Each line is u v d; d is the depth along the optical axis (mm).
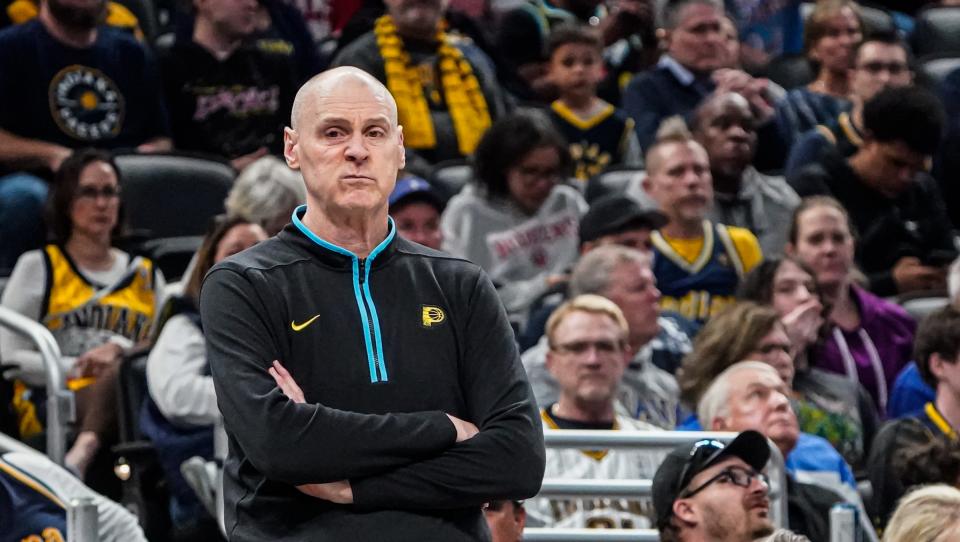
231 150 23344
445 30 24672
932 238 23281
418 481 8195
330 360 8336
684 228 19938
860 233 22812
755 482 12531
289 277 8461
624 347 15367
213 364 8320
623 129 24266
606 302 15398
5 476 13602
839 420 17609
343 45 23781
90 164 18969
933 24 30125
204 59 23297
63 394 16328
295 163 8695
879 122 22672
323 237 8570
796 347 17781
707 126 21781
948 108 26672
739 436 12508
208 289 8477
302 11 26719
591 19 27562
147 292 19297
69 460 17094
